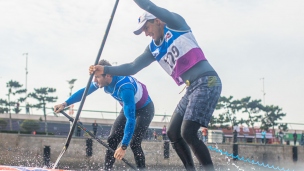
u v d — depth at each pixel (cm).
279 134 2700
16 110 2514
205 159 382
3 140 1775
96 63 423
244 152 2075
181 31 382
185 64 384
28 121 2323
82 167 1753
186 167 420
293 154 2236
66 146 442
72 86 3641
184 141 412
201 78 378
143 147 1672
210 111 379
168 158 1653
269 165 2144
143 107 545
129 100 484
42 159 1783
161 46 396
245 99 3588
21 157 1784
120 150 461
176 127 405
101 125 2109
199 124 375
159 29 391
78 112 440
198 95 374
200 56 383
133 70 421
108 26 418
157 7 372
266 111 3694
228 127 3061
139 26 393
